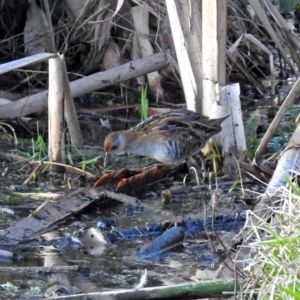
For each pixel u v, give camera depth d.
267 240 6.72
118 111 13.78
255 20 15.44
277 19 14.41
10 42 14.59
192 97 11.34
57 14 14.68
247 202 9.93
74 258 8.33
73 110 11.80
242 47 15.48
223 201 9.98
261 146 10.70
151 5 13.94
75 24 14.19
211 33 10.77
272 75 14.73
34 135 12.52
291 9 14.73
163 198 10.12
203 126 10.75
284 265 6.16
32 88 14.23
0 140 12.25
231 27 15.05
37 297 7.28
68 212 9.50
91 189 10.14
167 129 10.93
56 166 10.99
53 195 10.09
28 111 12.70
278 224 7.11
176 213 9.65
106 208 9.85
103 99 14.27
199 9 11.24
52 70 10.93
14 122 12.69
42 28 14.41
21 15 14.67
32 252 8.48
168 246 8.63
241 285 6.65
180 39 11.25
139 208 9.87
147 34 13.98
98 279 7.73
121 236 8.97
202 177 10.84
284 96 14.75
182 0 11.12
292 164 9.46
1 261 8.20
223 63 10.91
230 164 10.82
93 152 11.85
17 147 11.98
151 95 14.16
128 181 10.48
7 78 14.42
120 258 8.35
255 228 6.85
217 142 11.11
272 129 10.71
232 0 15.55
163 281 7.66
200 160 11.19
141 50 14.06
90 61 14.51
